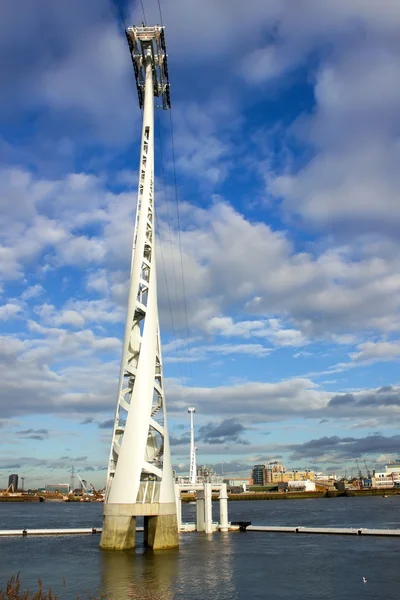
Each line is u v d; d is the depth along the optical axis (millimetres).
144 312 65938
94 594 40031
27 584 44250
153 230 68938
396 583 44938
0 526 127312
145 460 60969
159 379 65375
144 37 75562
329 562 55188
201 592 41281
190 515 163875
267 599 39219
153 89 78062
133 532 61438
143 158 72500
